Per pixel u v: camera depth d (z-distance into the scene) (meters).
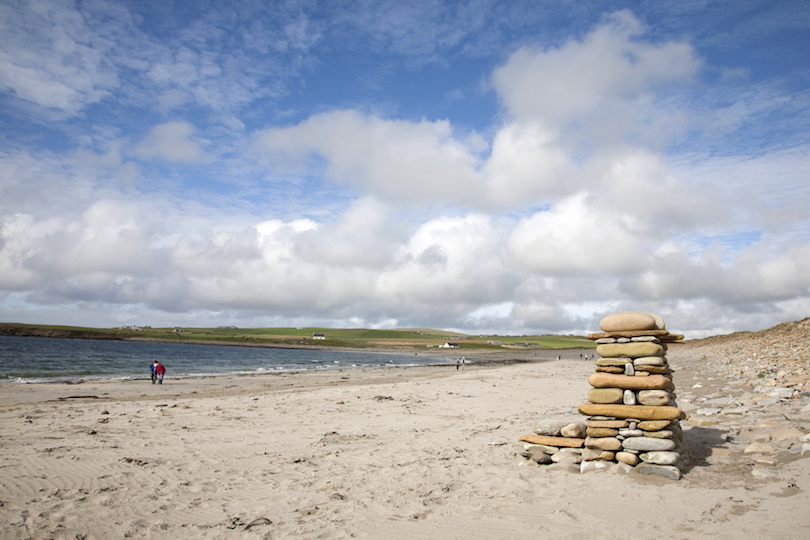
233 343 181.88
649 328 7.30
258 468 7.86
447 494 6.37
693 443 8.22
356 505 6.04
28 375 39.88
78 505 6.09
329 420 12.77
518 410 14.14
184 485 6.94
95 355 79.88
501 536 4.91
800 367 18.02
